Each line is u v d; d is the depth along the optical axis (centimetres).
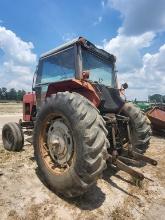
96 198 303
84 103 291
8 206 276
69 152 303
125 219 260
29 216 258
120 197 309
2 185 331
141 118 421
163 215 271
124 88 450
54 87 385
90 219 256
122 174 387
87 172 263
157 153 552
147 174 398
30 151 509
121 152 391
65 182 288
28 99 577
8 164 419
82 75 340
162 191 333
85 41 372
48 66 443
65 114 296
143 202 299
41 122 346
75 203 285
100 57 430
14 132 498
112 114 381
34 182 344
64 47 393
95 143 266
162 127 796
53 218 256
